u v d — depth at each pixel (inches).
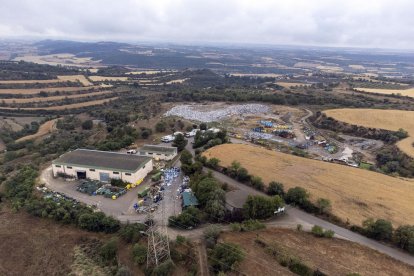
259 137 6840.6
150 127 6948.8
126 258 2886.3
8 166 5388.8
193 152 5551.2
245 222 3228.3
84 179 4333.2
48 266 2915.8
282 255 2701.8
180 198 3836.1
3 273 2869.1
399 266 2664.9
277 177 4286.4
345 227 3245.6
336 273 2534.5
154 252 2650.1
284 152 5610.2
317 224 3309.5
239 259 2645.2
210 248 2861.7
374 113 7869.1
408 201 3737.7
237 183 4220.0
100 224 3282.5
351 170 4608.8
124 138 5802.2
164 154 5059.1
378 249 2908.5
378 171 4830.2
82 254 3016.7
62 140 6761.8
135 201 3769.7
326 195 3826.3
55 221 3511.3
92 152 4712.1
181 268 2684.5
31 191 4020.7
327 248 2874.0
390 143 6407.5
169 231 3154.5
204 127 6909.5
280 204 3427.7
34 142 7239.2
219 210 3334.2
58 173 4392.2
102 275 2738.7
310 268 2568.9
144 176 4409.5
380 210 3526.1
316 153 5935.0
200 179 3929.6
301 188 3735.2
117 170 4141.2
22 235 3326.8
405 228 2952.8
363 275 2516.0
